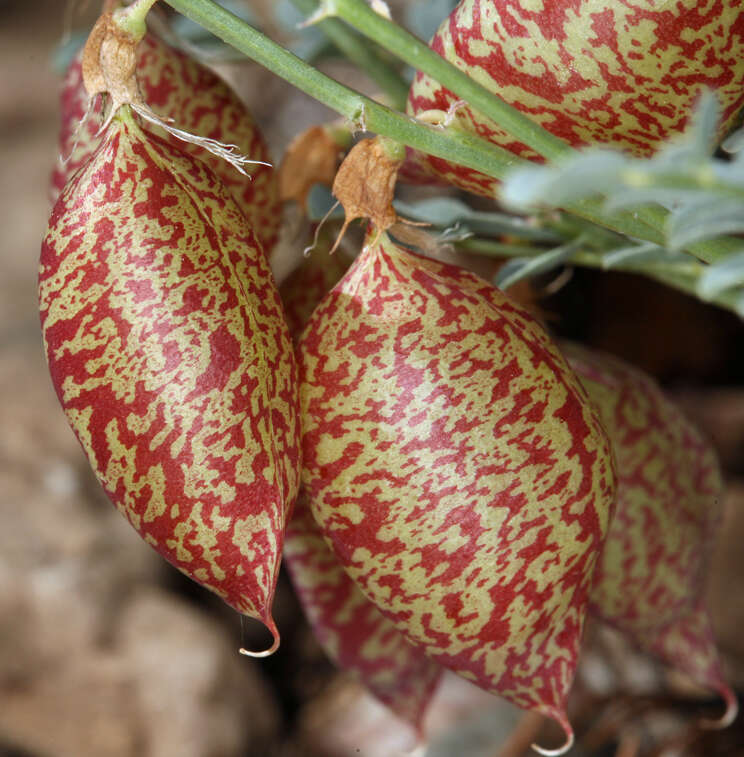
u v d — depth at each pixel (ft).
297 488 0.49
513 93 0.49
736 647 0.85
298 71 0.47
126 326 0.47
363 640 0.59
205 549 0.48
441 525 0.49
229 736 0.91
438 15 0.66
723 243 0.48
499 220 0.58
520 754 0.80
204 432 0.47
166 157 0.48
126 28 0.48
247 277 0.48
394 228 0.51
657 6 0.47
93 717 0.91
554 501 0.49
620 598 0.57
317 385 0.49
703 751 0.77
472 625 0.50
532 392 0.49
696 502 0.58
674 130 0.48
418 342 0.49
